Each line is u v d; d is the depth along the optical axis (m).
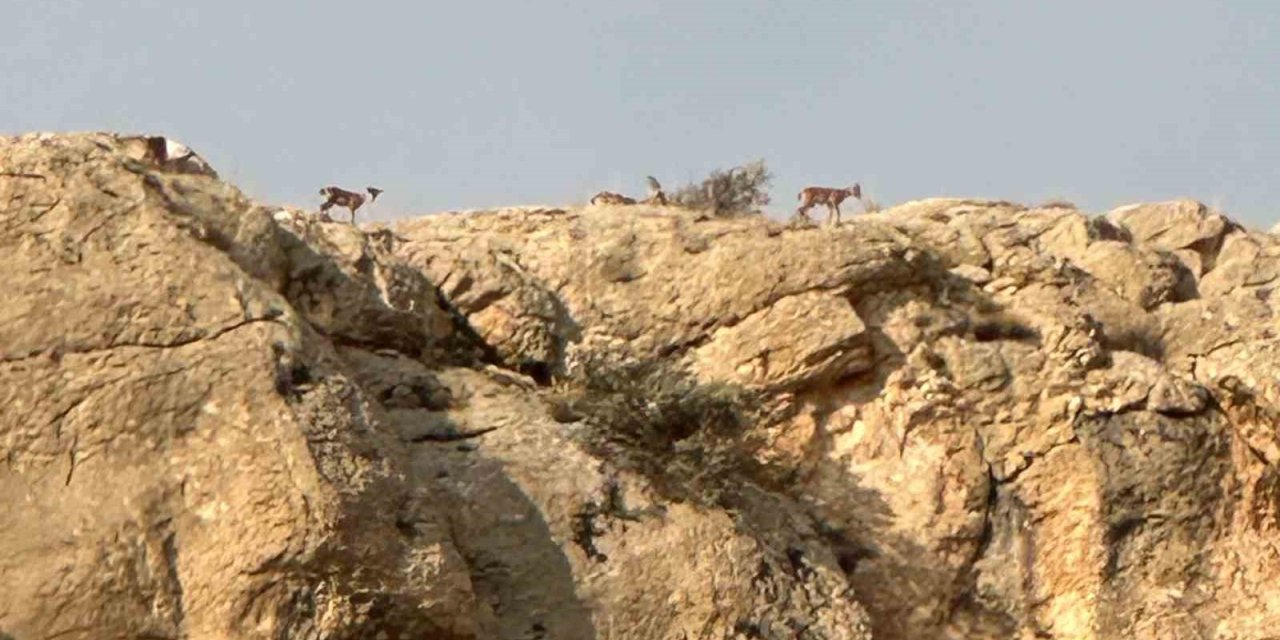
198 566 46.91
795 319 61.97
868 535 60.62
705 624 52.94
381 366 56.69
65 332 49.09
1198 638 60.03
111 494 47.28
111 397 48.31
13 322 48.97
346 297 57.25
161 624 46.47
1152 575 61.03
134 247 50.81
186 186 54.56
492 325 61.28
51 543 46.41
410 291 58.97
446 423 55.34
